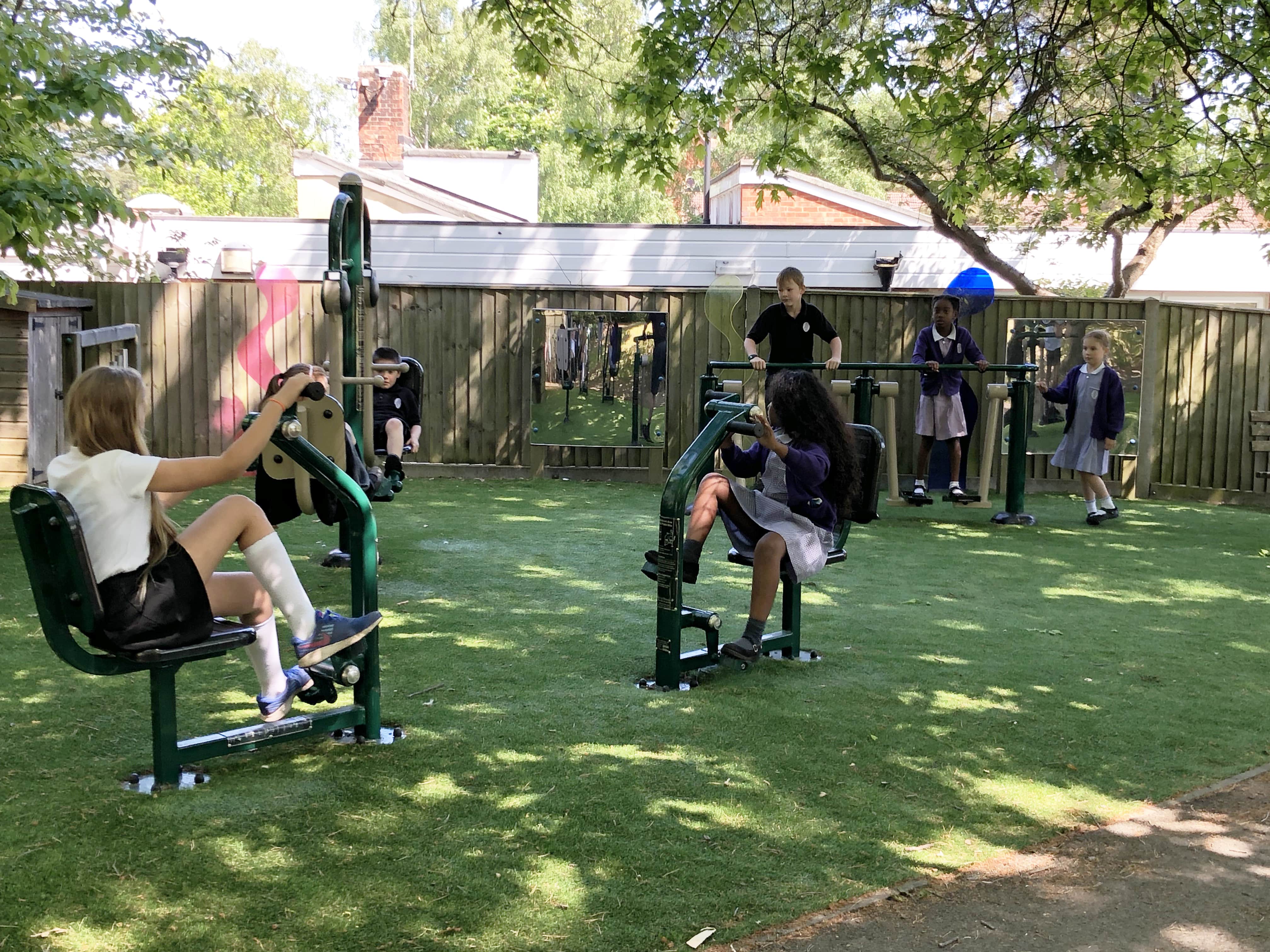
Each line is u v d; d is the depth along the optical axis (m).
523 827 3.08
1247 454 10.76
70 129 10.02
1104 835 3.18
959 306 9.95
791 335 8.21
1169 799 3.45
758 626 4.43
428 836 3.01
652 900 2.70
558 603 5.76
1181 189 10.44
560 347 10.74
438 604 5.69
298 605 3.39
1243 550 7.90
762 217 20.06
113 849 2.87
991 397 8.95
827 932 2.60
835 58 9.66
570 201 36.47
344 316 5.59
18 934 2.45
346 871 2.79
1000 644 5.21
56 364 9.78
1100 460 8.98
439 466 10.88
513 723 3.92
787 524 4.47
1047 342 10.59
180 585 3.08
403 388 7.41
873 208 19.94
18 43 6.93
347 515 3.99
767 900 2.73
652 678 4.49
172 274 13.52
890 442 9.41
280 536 7.11
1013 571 7.00
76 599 2.89
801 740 3.85
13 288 7.23
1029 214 16.27
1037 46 9.73
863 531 8.35
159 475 2.99
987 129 9.90
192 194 28.78
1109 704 4.36
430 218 14.80
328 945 2.46
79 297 10.53
